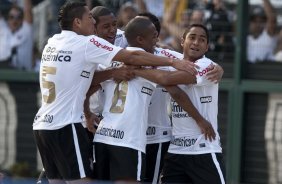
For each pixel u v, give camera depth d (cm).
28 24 3375
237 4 3095
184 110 2053
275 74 3091
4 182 1670
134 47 2044
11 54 3394
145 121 2028
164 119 2178
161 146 2177
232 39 3134
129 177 1992
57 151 1998
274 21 3102
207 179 2078
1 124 3400
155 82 1995
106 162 2041
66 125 1984
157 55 2045
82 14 2022
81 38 2003
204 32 2066
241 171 3109
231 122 3114
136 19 2055
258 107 3094
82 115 2016
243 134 3109
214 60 3150
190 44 2064
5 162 3378
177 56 2155
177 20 3200
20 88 3369
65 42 2006
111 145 2008
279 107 3056
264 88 3062
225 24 3141
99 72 2047
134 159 1994
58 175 2045
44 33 3362
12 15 3388
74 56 1989
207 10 3172
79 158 1986
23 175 3303
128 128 2003
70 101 1995
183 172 2117
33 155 3347
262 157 3091
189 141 2092
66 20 2030
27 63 3381
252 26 3125
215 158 2081
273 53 3103
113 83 2052
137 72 2006
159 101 2162
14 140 3378
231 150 3111
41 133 2009
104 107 2069
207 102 2084
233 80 3111
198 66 2022
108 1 3225
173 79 1989
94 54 1984
